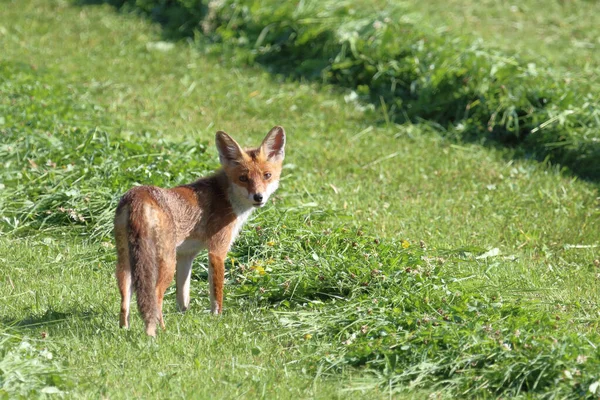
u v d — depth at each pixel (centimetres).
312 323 1010
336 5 2389
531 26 2723
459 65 2025
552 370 855
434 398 845
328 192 1540
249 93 2106
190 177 1421
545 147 1823
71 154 1476
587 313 1081
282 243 1230
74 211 1316
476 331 925
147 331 913
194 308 1082
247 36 2373
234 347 949
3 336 898
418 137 1892
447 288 1075
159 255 956
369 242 1231
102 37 2434
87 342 934
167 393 823
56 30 2462
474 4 2889
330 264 1148
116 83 2103
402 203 1519
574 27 2730
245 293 1119
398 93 2095
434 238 1340
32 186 1388
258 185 1060
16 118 1658
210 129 1850
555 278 1215
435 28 2339
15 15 2550
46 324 984
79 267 1184
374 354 916
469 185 1636
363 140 1870
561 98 1873
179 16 2522
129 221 934
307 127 1930
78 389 820
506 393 850
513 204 1546
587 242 1383
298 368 908
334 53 2241
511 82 1958
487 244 1338
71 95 1923
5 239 1259
